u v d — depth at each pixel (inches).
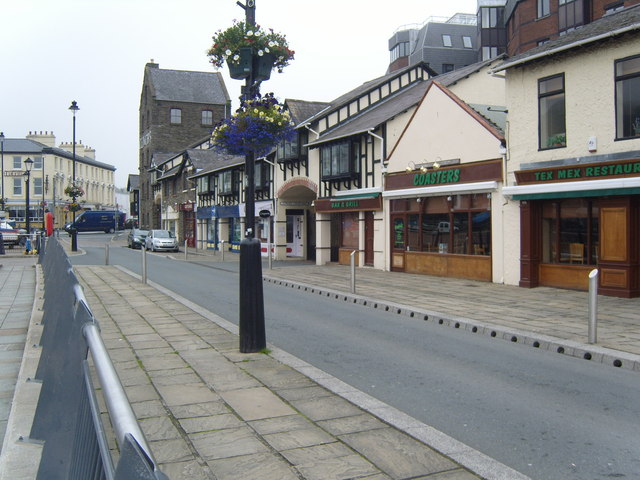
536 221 592.4
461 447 175.0
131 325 379.6
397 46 2484.0
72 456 109.0
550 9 1325.0
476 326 386.6
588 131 533.0
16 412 199.6
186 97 2277.3
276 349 307.7
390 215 815.1
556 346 327.9
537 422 207.8
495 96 817.5
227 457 166.2
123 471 64.2
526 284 592.7
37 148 2593.5
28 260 1057.5
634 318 409.4
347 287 614.9
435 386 253.4
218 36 300.2
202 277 754.8
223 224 1501.0
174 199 1961.1
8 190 2571.4
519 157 602.2
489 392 245.1
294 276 748.6
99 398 208.1
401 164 783.1
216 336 342.3
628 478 161.6
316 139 956.0
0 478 151.7
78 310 151.0
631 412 220.2
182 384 239.8
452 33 2336.4
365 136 859.4
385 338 360.2
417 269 760.3
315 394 227.6
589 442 188.9
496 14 1919.3
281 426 191.6
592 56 529.0
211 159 1734.7
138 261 1088.8
